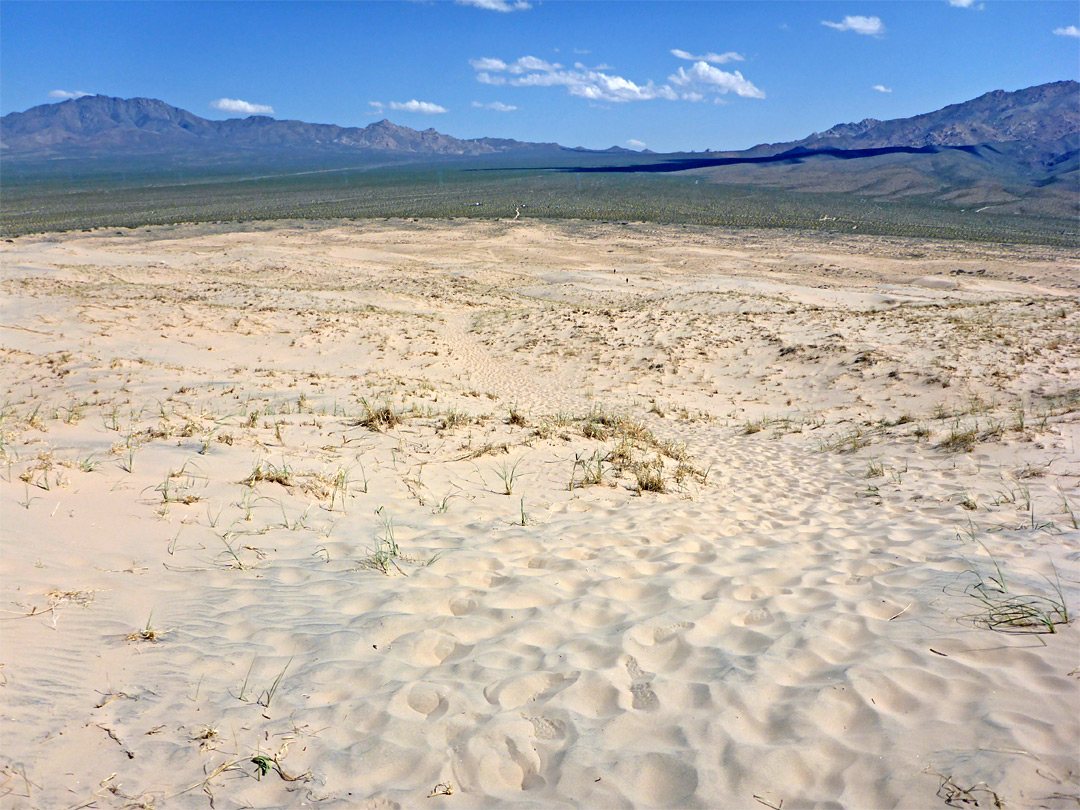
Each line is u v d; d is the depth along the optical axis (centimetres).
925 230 8025
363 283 3691
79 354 1534
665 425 1270
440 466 741
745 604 406
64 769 258
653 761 266
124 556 446
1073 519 524
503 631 380
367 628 377
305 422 894
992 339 1620
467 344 2152
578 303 3172
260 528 525
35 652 327
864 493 727
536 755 277
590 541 535
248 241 5891
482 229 7194
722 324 2122
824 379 1547
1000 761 246
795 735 275
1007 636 330
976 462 780
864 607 388
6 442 666
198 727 289
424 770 269
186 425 796
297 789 258
